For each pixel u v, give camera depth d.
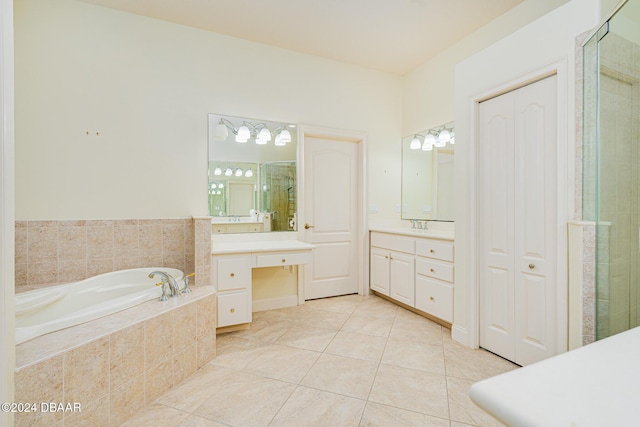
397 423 1.50
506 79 2.05
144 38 2.74
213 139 3.01
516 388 0.49
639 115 1.40
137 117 2.72
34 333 1.39
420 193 3.66
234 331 2.67
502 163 2.13
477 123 2.30
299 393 1.75
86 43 2.55
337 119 3.61
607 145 1.54
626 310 1.48
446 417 1.54
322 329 2.71
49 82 2.45
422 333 2.61
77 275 2.51
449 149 3.27
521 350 2.00
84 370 1.35
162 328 1.76
